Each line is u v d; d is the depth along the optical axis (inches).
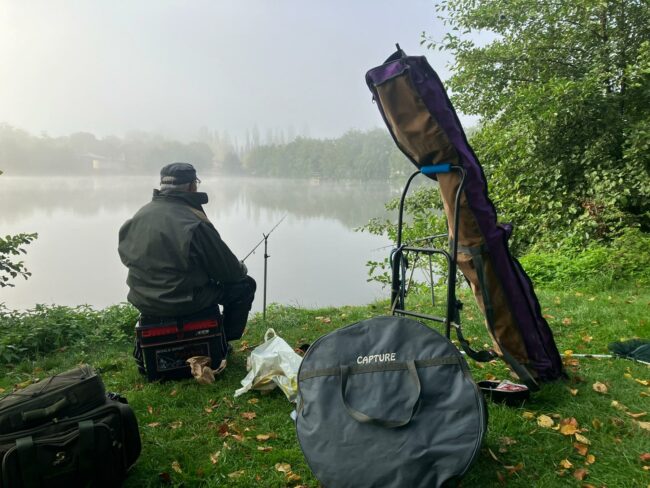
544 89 312.5
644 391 122.5
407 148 111.8
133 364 165.9
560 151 335.9
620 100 324.8
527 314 119.8
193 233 137.4
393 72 104.1
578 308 198.7
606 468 95.0
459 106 396.8
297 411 88.6
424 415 81.7
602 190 306.2
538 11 339.6
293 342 181.9
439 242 349.7
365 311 224.5
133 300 141.3
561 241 307.4
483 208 111.3
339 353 89.4
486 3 358.6
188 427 118.0
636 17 322.0
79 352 200.4
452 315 109.4
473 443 78.8
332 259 840.3
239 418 121.0
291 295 556.1
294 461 102.3
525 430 107.7
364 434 81.0
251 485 95.3
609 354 149.6
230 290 154.1
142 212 141.9
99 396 92.3
